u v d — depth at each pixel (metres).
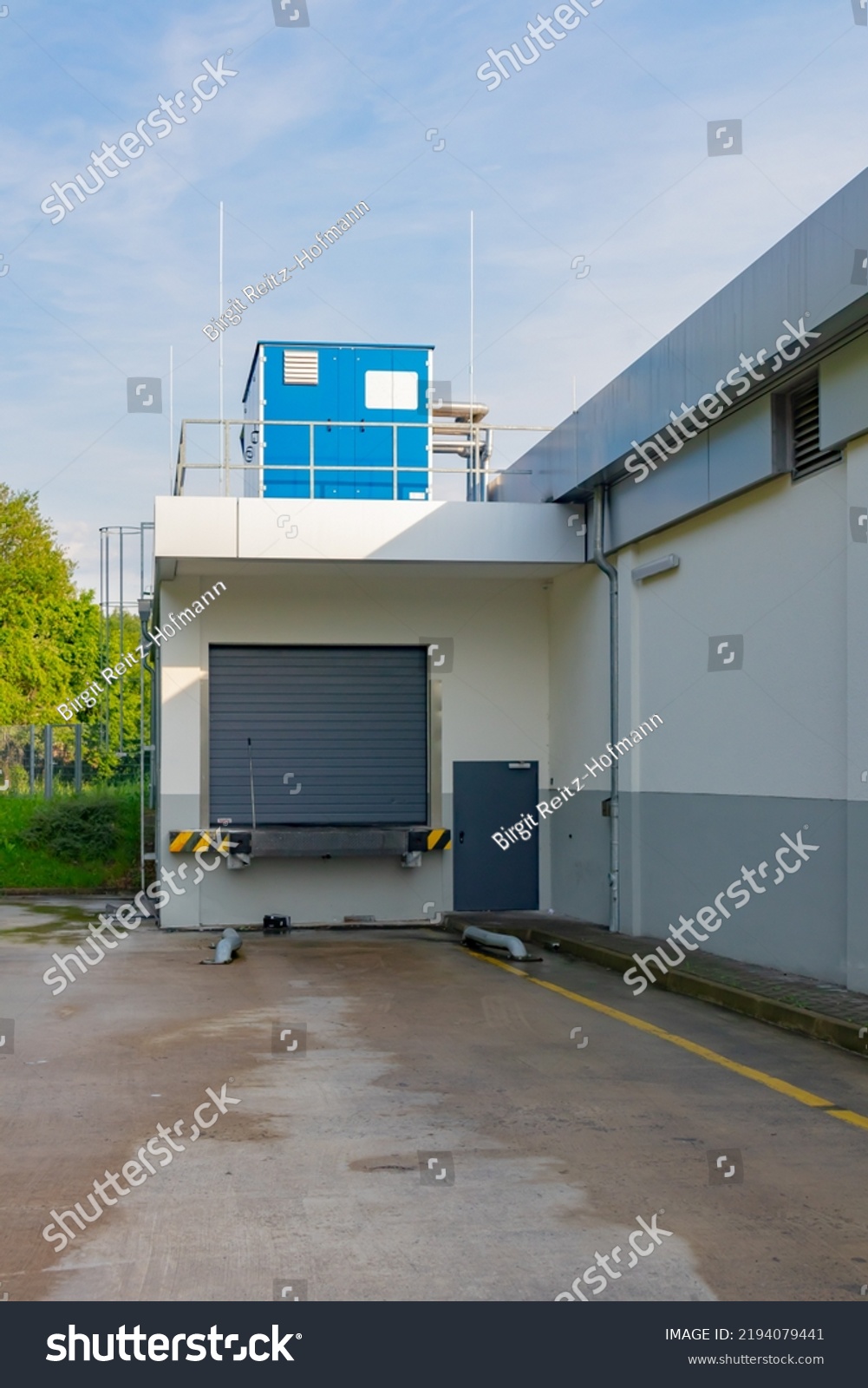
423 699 18.09
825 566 10.74
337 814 17.80
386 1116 6.65
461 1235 4.82
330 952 14.37
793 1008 9.38
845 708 10.39
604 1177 5.56
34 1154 5.94
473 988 11.42
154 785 21.09
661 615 14.25
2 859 23.31
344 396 17.53
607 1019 9.73
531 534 16.20
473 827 17.97
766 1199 5.26
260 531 15.75
